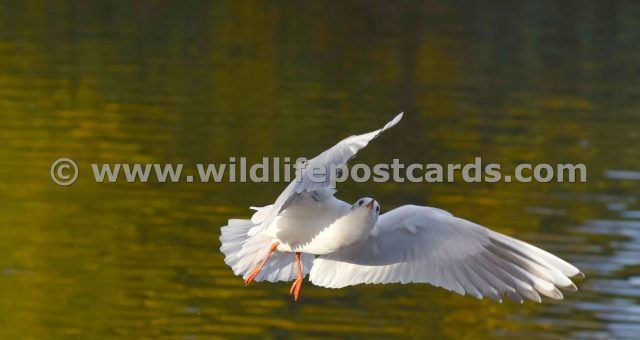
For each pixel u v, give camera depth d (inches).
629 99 895.1
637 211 608.7
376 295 499.5
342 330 460.8
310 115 786.8
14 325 452.1
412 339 462.0
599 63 1012.5
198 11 1130.7
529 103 864.3
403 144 730.2
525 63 998.4
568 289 270.2
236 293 492.1
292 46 1011.9
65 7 1122.7
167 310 469.7
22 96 794.8
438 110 824.9
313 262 294.5
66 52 941.8
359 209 268.5
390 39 1058.1
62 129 717.3
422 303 495.5
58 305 467.2
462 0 1218.6
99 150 678.5
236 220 304.0
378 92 868.6
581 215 599.5
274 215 233.5
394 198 618.8
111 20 1079.6
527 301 498.3
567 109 851.4
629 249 548.4
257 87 864.3
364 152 706.2
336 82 895.7
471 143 739.4
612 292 500.7
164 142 702.5
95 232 548.1
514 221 586.9
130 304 476.1
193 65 928.3
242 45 1007.6
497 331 467.2
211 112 783.1
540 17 1163.9
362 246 285.3
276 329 461.7
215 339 452.1
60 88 825.5
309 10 1162.6
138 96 817.5
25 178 620.7
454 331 463.5
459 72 953.5
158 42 1002.1
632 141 764.6
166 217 572.4
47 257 515.5
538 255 273.4
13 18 1059.3
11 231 541.3
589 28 1133.7
